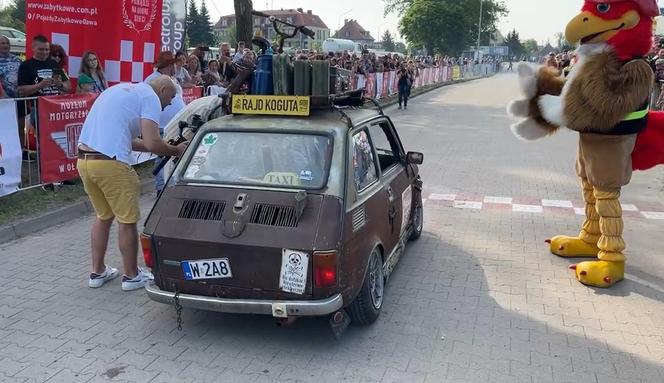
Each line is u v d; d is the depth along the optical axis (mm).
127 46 9766
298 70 4594
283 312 3873
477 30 85250
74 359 4008
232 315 4695
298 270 3832
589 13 4832
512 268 5789
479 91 34562
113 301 4945
